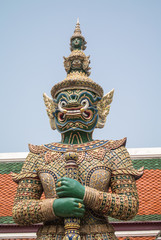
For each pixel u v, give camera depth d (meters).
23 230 9.81
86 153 6.48
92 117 6.95
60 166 6.34
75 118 6.79
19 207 6.09
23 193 6.38
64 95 6.88
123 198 6.01
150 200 10.31
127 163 6.48
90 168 6.24
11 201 10.57
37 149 6.84
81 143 6.86
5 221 9.86
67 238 5.53
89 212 6.02
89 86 6.95
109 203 5.85
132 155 11.49
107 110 7.54
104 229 5.94
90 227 5.89
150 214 9.93
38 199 6.52
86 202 5.77
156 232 9.55
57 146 6.76
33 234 9.83
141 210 10.09
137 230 9.61
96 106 7.07
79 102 6.78
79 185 5.78
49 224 6.09
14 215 6.12
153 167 11.12
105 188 6.21
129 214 5.98
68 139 6.96
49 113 7.60
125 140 6.71
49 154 6.61
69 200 5.65
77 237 5.55
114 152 6.57
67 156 6.02
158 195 10.41
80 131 6.93
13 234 9.84
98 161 6.34
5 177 11.23
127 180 6.28
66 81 6.89
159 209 10.03
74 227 5.64
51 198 6.08
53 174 6.29
